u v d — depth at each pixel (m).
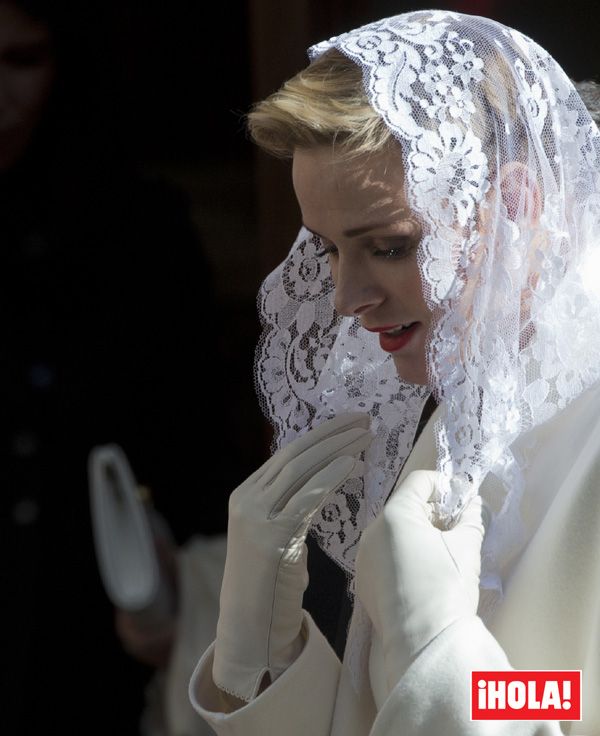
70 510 5.85
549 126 2.88
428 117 2.72
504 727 2.54
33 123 5.59
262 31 6.67
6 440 5.80
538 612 2.76
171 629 5.68
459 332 2.77
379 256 2.81
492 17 5.87
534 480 2.93
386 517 2.84
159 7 8.03
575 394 2.89
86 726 5.94
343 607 3.54
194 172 8.31
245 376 7.81
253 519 3.12
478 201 2.76
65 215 5.74
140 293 5.84
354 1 6.49
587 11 5.74
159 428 5.86
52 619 5.87
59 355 5.79
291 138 2.74
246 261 8.23
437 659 2.60
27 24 5.42
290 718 3.07
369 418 3.27
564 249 2.88
